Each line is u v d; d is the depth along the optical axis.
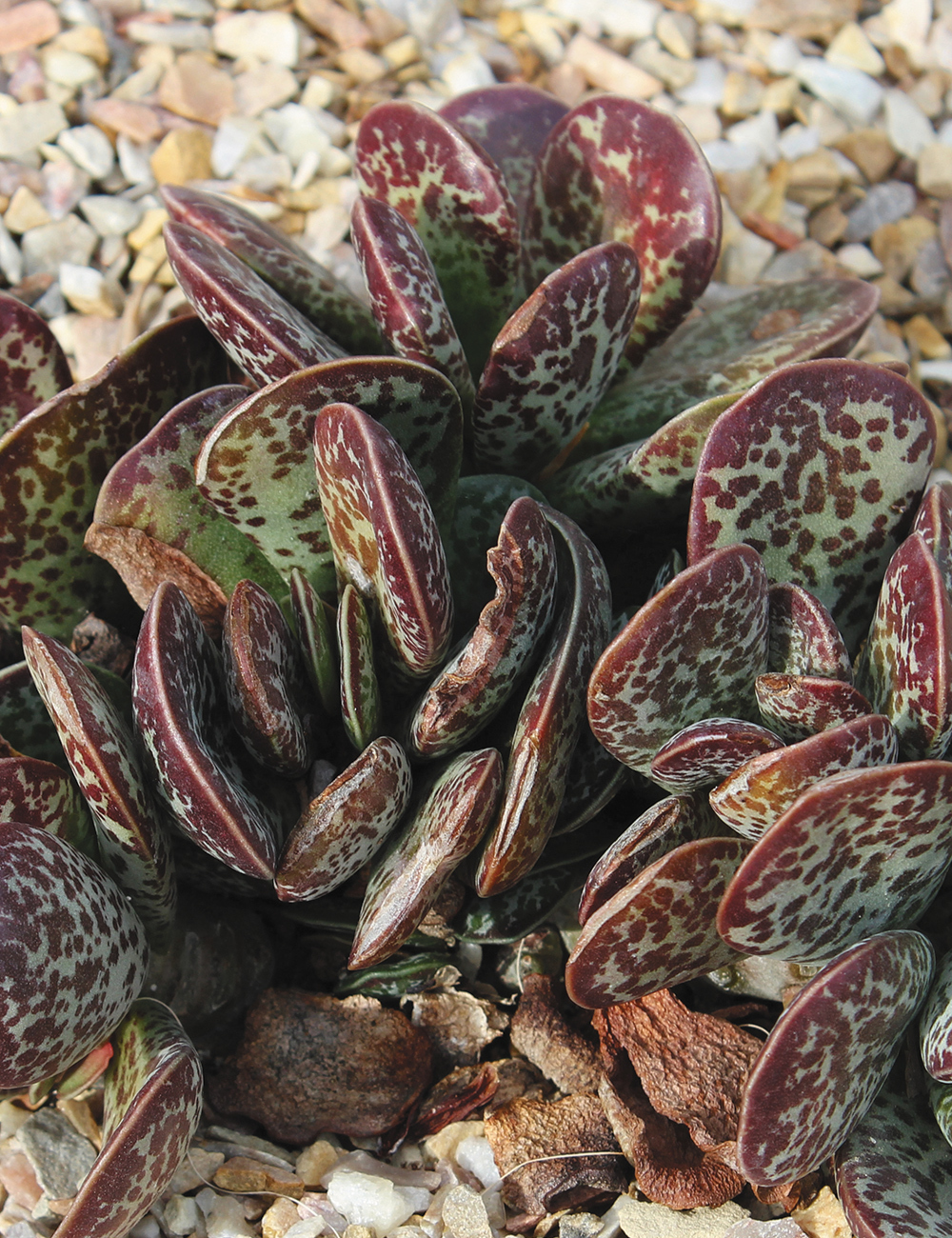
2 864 0.37
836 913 0.38
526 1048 0.40
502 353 0.40
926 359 0.50
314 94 0.51
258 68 0.51
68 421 0.41
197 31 0.52
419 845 0.39
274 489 0.40
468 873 0.40
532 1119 0.40
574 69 0.54
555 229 0.44
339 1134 0.40
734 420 0.39
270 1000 0.41
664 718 0.39
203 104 0.50
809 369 0.39
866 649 0.40
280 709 0.39
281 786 0.41
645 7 0.54
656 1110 0.40
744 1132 0.38
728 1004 0.41
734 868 0.38
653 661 0.38
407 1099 0.40
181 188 0.43
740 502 0.40
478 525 0.42
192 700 0.39
